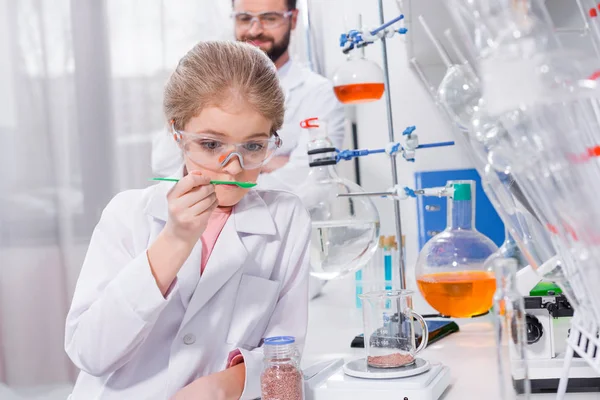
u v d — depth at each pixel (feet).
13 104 10.00
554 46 2.06
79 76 10.14
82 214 10.19
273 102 3.83
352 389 3.22
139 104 10.32
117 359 3.73
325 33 9.53
